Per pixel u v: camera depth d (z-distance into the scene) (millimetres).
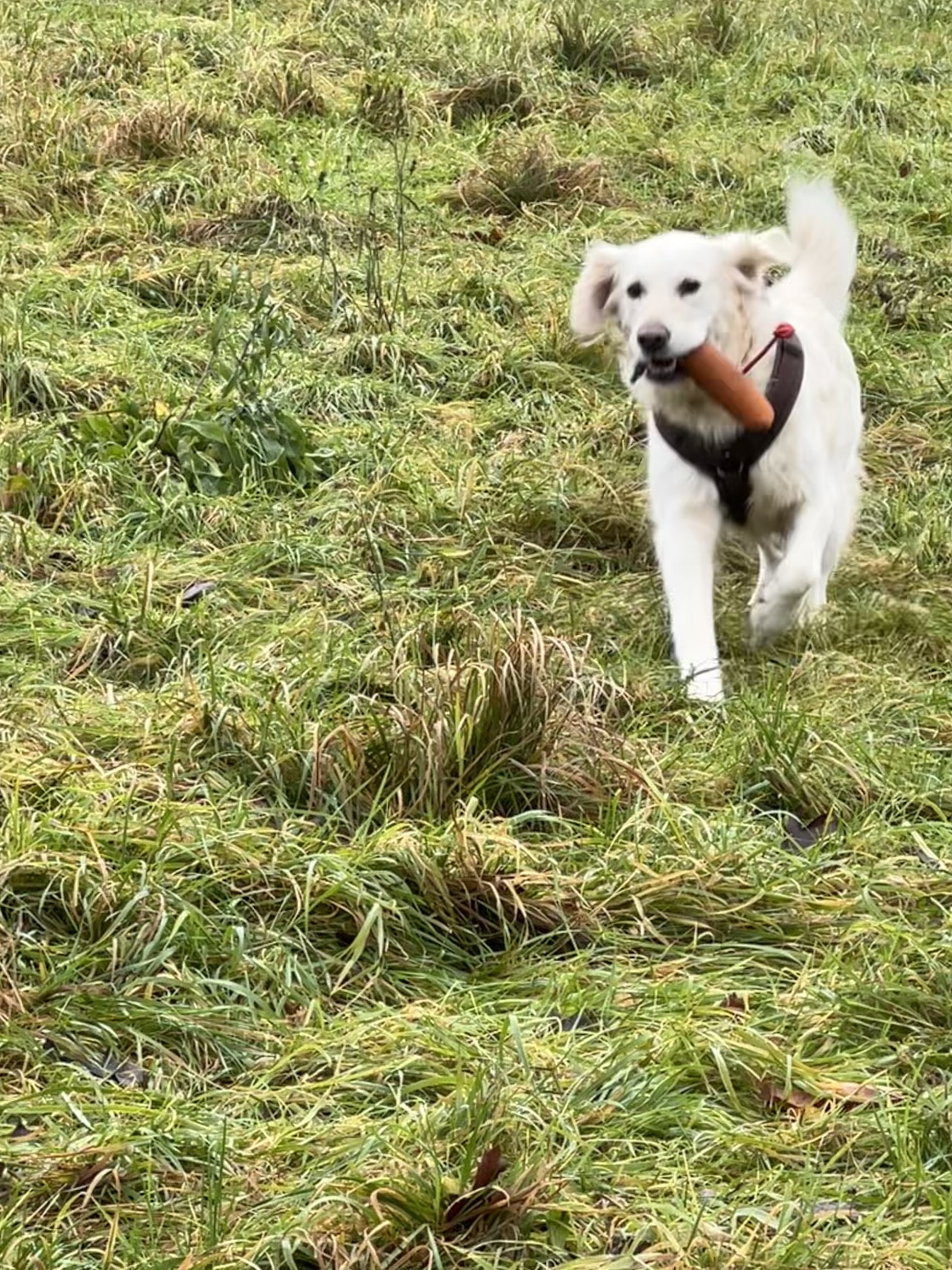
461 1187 4066
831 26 18516
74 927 5207
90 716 6383
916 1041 4855
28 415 9062
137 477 8648
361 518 8305
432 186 13500
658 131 15188
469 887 5480
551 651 6727
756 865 5656
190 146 13359
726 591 8617
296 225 12234
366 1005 5055
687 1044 4734
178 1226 4102
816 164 14367
